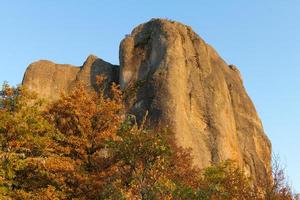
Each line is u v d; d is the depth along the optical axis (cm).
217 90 5725
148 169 1395
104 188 1545
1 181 1941
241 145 5812
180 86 5338
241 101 6334
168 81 5275
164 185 1377
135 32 6256
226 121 5550
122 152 1416
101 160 2105
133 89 5491
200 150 4891
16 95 2236
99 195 1955
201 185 2225
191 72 5700
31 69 6531
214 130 5247
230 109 5912
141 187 1373
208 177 2397
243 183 2186
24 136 2103
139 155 1403
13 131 2080
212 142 5119
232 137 5541
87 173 2108
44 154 2194
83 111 2283
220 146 5100
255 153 5866
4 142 2073
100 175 1984
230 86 6378
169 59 5541
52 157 2128
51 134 2248
